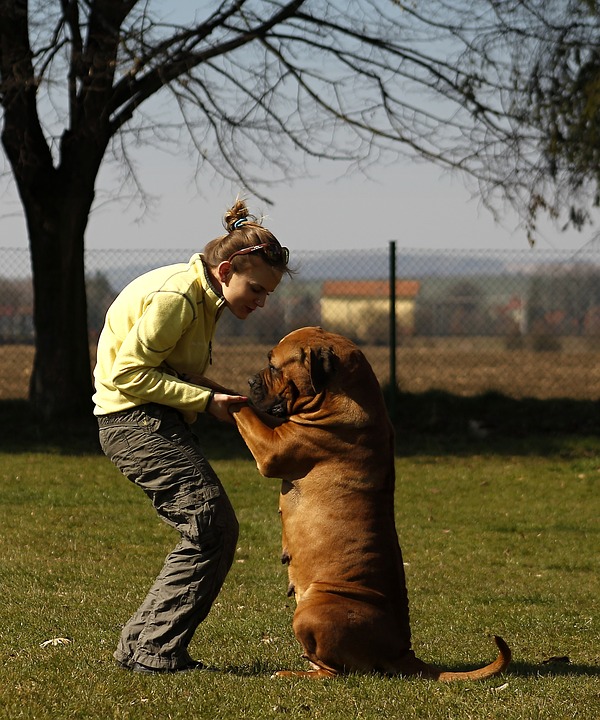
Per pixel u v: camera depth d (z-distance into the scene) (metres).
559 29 19.19
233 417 5.96
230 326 32.81
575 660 7.04
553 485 15.56
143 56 16.62
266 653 6.81
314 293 32.69
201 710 5.21
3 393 24.89
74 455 17.02
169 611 5.83
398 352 34.75
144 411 5.78
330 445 6.04
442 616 8.41
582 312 34.62
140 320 5.65
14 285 28.83
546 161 19.72
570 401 21.95
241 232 5.88
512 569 10.57
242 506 13.25
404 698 5.45
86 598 8.35
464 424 20.45
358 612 5.85
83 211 19.53
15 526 11.55
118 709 5.16
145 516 12.38
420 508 13.76
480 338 35.09
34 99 18.81
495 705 5.38
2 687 5.46
